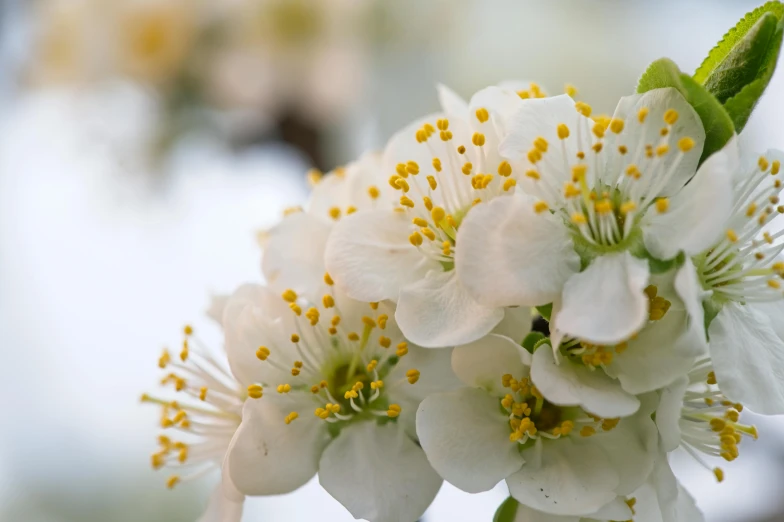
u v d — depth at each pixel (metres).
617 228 0.21
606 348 0.21
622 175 0.22
